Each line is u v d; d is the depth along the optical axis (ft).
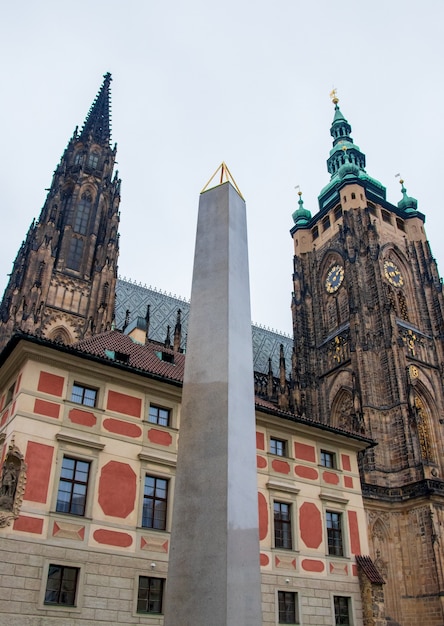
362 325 331.16
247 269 72.28
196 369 61.77
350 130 487.61
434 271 380.17
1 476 120.98
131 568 128.16
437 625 233.96
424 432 319.88
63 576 120.06
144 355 175.83
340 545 170.91
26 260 302.04
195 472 55.31
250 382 63.16
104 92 408.05
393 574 254.06
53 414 133.39
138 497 136.67
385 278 365.20
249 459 57.52
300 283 408.67
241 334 64.85
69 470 130.82
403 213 409.69
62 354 139.74
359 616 162.50
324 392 358.02
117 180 354.74
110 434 139.23
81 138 373.40
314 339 384.47
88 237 327.88
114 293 313.53
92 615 119.03
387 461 288.51
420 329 359.87
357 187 389.19
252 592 50.78
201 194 76.74
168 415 153.69
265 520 154.92
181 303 419.13
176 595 50.65
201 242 72.23
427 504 257.14
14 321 271.49
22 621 110.63
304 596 152.56
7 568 112.98
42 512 121.90
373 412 300.40
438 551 245.45
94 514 128.47
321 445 181.78
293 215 452.35
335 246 395.34
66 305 299.17
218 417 57.11
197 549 51.26
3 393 147.23
